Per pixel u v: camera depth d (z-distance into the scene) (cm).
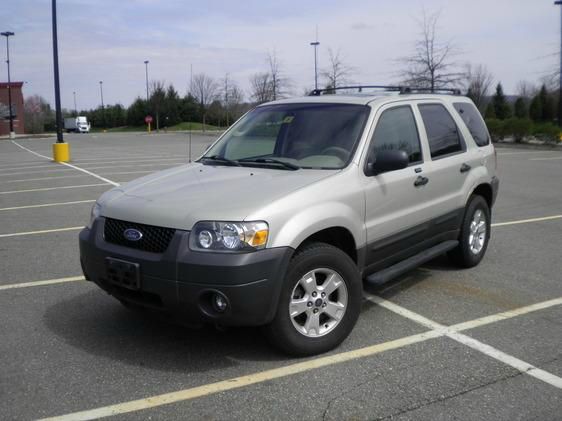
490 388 362
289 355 407
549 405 342
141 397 352
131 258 384
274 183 416
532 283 579
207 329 457
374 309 504
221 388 362
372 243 456
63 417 329
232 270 357
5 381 371
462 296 538
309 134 485
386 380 372
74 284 577
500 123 3169
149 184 453
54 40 2100
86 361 401
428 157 537
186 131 5762
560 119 3272
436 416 329
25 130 7006
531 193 1209
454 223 581
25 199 1156
